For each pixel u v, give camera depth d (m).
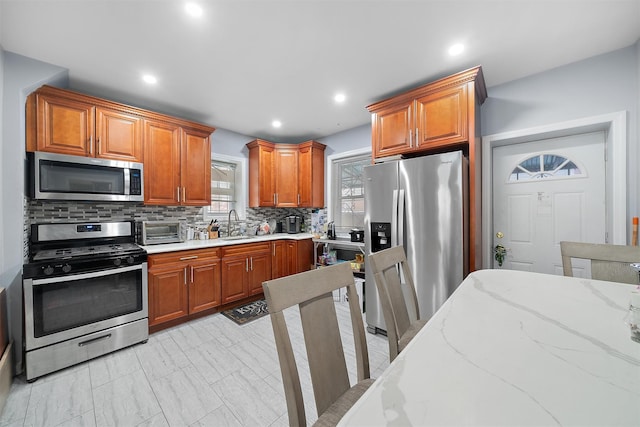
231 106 2.93
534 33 1.75
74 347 1.93
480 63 2.10
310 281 0.89
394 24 1.67
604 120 1.95
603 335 0.73
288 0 1.48
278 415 1.48
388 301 1.12
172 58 2.02
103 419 1.45
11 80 1.90
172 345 2.24
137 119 2.62
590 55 1.99
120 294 2.18
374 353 2.10
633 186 1.87
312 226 4.25
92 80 2.33
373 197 2.45
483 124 2.48
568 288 1.16
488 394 0.49
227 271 3.02
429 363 0.60
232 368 1.91
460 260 1.98
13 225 1.88
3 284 1.82
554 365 0.59
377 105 2.56
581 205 2.19
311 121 3.42
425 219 2.13
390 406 0.47
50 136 2.13
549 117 2.17
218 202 3.79
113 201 2.48
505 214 2.53
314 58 2.04
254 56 2.00
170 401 1.58
